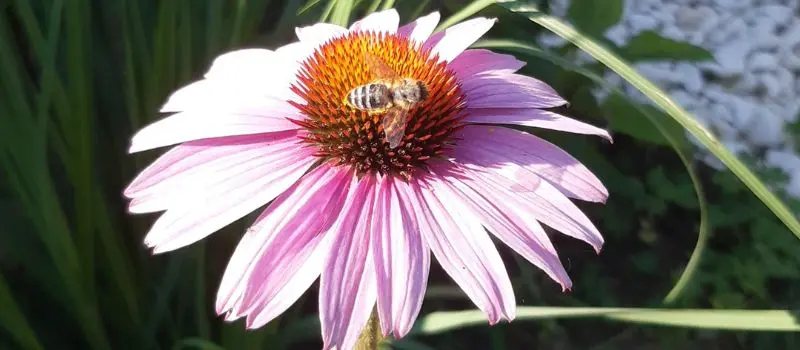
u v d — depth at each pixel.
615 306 0.29
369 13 0.22
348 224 0.16
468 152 0.17
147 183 0.16
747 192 0.32
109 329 0.23
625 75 0.19
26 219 0.22
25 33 0.23
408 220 0.16
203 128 0.17
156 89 0.22
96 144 0.23
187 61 0.23
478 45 0.21
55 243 0.20
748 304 0.29
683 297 0.29
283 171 0.16
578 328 0.29
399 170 0.17
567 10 0.33
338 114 0.17
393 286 0.15
